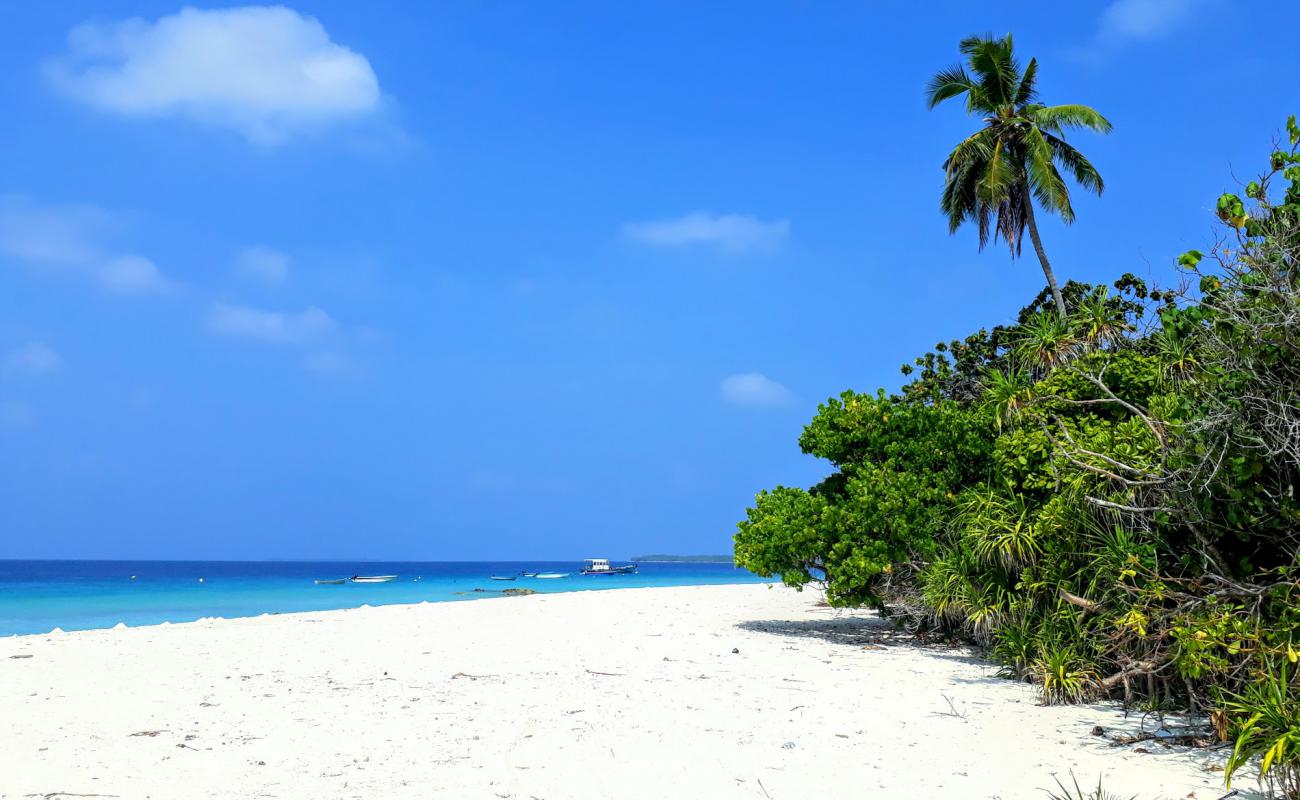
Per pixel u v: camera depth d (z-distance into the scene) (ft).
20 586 223.92
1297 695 25.46
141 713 34.55
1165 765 27.02
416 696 38.29
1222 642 27.81
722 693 38.96
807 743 29.76
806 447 64.44
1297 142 25.79
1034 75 99.91
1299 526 28.40
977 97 99.30
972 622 49.16
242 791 24.14
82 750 28.60
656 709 35.40
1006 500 44.70
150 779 25.31
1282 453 26.71
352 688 40.32
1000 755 28.19
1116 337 50.70
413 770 26.32
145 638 61.21
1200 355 29.78
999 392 38.27
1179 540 34.01
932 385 102.89
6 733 31.01
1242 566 30.40
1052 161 97.60
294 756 27.91
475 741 29.96
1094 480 36.73
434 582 266.57
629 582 268.62
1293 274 24.98
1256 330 24.61
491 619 76.33
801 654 52.44
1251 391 26.12
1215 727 29.60
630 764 27.07
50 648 55.01
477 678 43.21
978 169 100.22
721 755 28.17
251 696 38.24
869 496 56.13
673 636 62.13
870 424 61.46
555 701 37.09
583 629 67.21
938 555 52.70
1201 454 28.22
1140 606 32.50
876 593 59.31
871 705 36.24
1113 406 46.09
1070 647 37.63
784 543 58.75
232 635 63.26
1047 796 23.97
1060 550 38.73
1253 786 24.80
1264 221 25.73
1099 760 27.61
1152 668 33.19
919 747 29.25
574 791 24.38
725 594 116.06
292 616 80.59
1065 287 99.91
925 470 57.93
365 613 83.97
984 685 41.11
